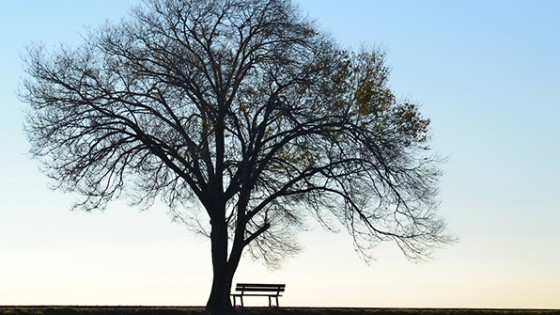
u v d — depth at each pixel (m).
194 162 38.81
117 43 38.78
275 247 44.12
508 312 41.16
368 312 40.28
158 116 38.75
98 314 34.94
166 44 38.91
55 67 38.59
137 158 39.34
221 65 38.91
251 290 41.28
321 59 38.44
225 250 39.59
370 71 38.72
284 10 38.81
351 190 38.75
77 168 38.12
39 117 38.44
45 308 35.62
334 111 38.38
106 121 39.03
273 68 38.59
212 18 39.06
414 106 38.66
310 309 41.41
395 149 38.00
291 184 39.38
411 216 38.69
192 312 37.50
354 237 39.34
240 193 39.25
